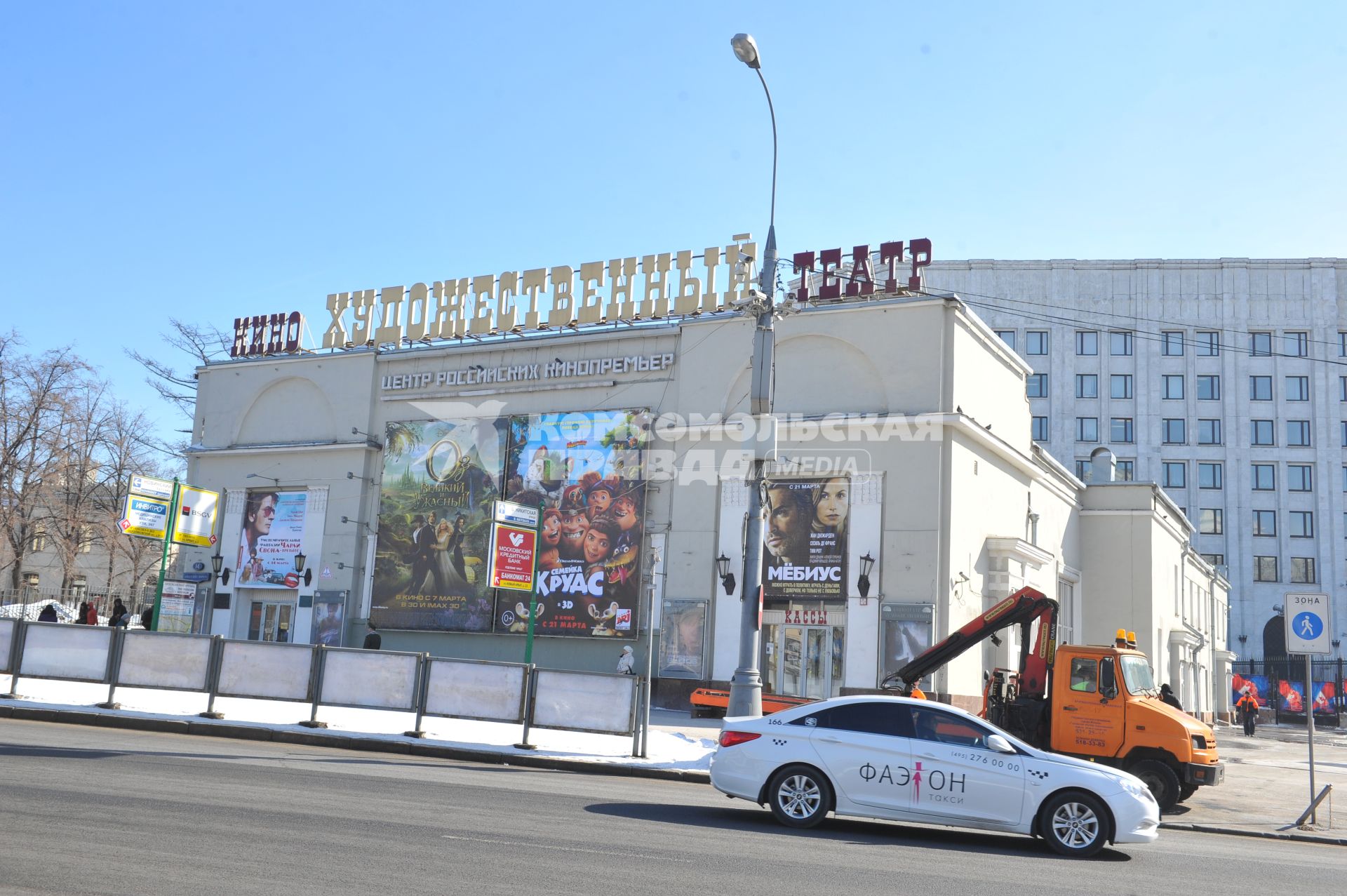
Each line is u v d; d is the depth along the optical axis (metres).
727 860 9.49
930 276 84.94
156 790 11.34
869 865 9.82
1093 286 84.69
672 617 33.44
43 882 7.02
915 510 31.05
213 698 19.64
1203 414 83.00
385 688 19.02
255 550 41.19
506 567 25.44
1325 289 83.31
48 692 22.12
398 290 40.59
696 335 34.91
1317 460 81.56
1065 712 18.30
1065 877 10.05
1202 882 10.29
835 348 33.03
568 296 37.31
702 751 19.91
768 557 32.62
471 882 7.77
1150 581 43.47
